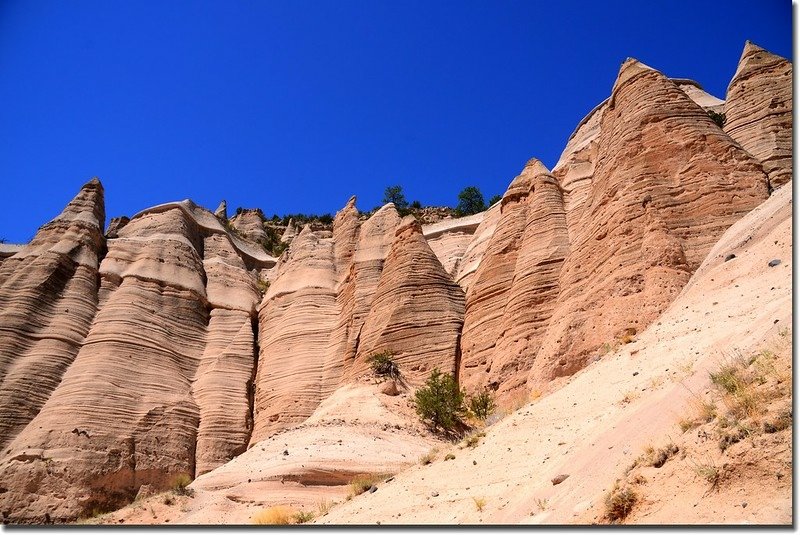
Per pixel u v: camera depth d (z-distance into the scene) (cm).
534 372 2727
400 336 4106
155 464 4188
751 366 838
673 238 2567
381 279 4612
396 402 3388
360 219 6756
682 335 1647
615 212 2859
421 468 1839
